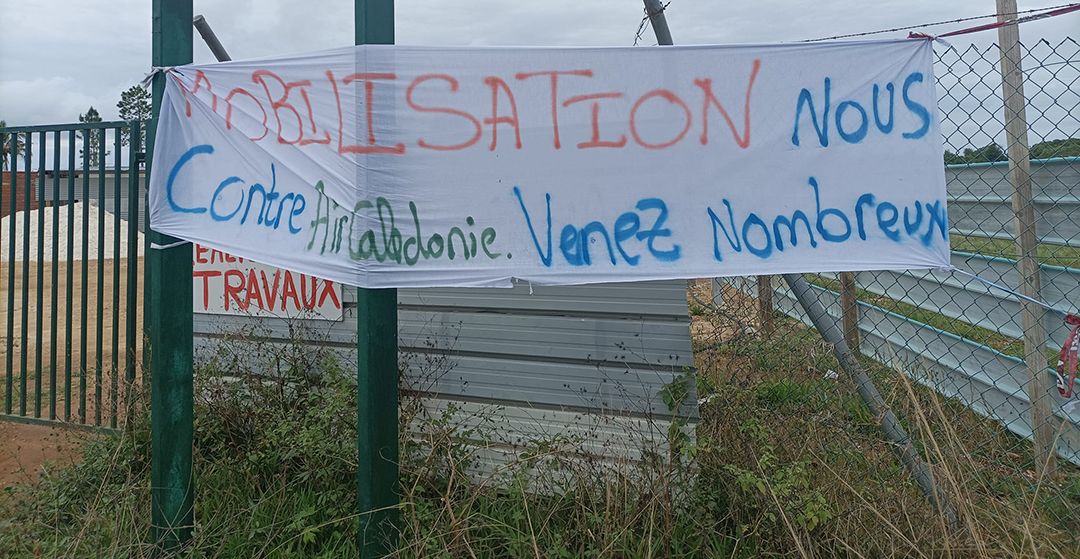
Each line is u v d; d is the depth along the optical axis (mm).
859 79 2500
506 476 3264
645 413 3246
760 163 2510
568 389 3373
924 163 2488
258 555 2812
